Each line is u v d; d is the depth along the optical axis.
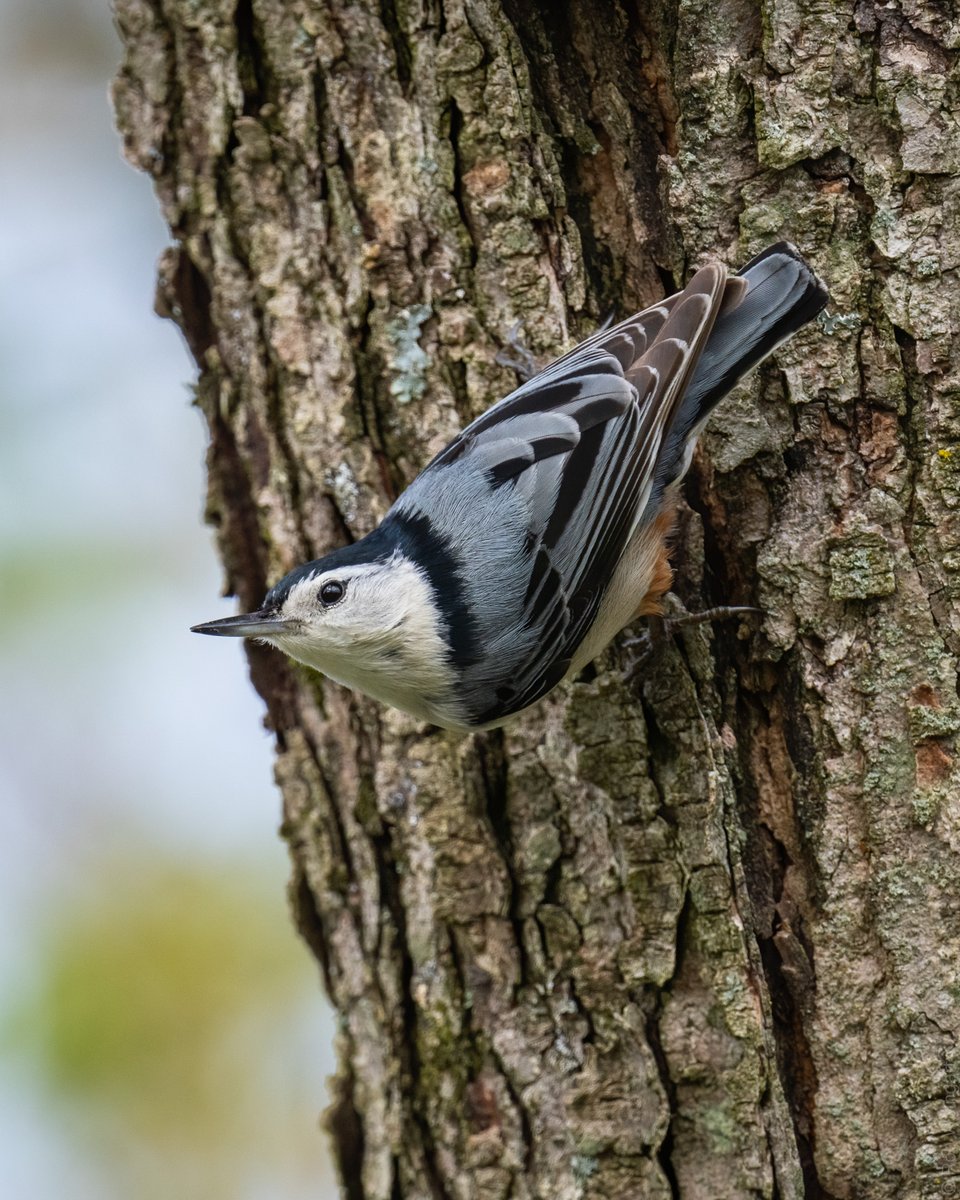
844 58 6.76
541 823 7.32
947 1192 6.47
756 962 6.84
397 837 7.74
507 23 7.39
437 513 7.20
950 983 6.50
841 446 6.80
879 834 6.64
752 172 6.95
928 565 6.65
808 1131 6.79
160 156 8.24
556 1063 7.25
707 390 6.76
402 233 7.62
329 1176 10.78
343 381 7.78
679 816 6.96
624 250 7.42
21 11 12.45
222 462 8.46
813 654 6.80
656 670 7.03
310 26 7.75
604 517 6.90
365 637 7.14
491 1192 7.38
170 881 11.27
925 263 6.69
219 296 8.13
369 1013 7.91
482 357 7.54
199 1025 10.84
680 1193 6.96
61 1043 10.51
